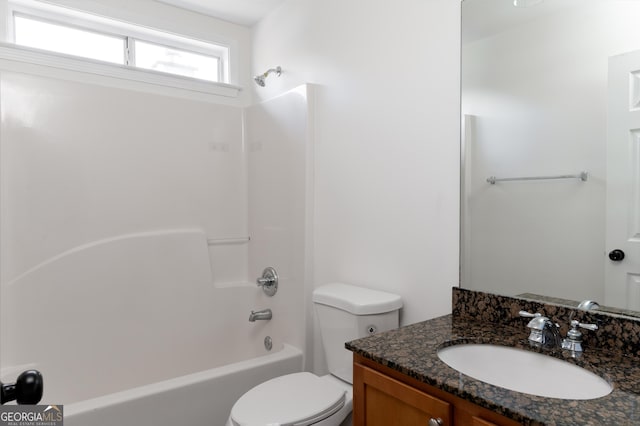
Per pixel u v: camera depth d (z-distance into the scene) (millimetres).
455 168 1509
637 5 1087
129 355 2287
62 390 2094
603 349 1107
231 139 2773
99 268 2229
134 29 2492
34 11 2203
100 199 2293
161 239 2424
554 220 1260
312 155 2201
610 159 1144
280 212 2418
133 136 2402
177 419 1657
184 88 2629
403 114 1705
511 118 1352
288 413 1360
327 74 2123
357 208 1927
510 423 809
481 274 1434
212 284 2568
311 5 2256
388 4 1772
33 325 2057
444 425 925
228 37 2797
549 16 1260
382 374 1092
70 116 2207
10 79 2055
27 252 2086
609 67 1140
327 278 2113
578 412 778
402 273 1713
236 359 2619
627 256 1117
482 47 1423
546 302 1259
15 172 2064
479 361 1188
